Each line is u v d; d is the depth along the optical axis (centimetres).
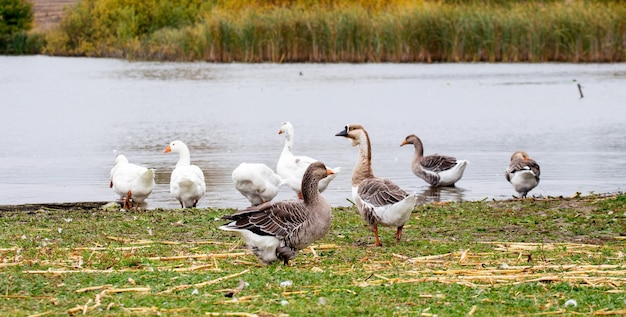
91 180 2102
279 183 1766
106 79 5572
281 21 6384
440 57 6147
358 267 1097
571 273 1041
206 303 891
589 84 4628
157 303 893
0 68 6981
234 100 4169
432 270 1065
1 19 10219
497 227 1412
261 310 861
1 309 869
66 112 3759
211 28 6650
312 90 4578
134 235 1330
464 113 3575
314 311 856
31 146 2725
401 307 879
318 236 1109
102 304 891
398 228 1284
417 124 3241
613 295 934
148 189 1709
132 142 2797
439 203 1673
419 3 6769
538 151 2550
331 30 6238
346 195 1902
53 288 959
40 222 1448
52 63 7662
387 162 2392
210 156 2478
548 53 6006
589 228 1395
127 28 8594
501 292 948
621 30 5894
